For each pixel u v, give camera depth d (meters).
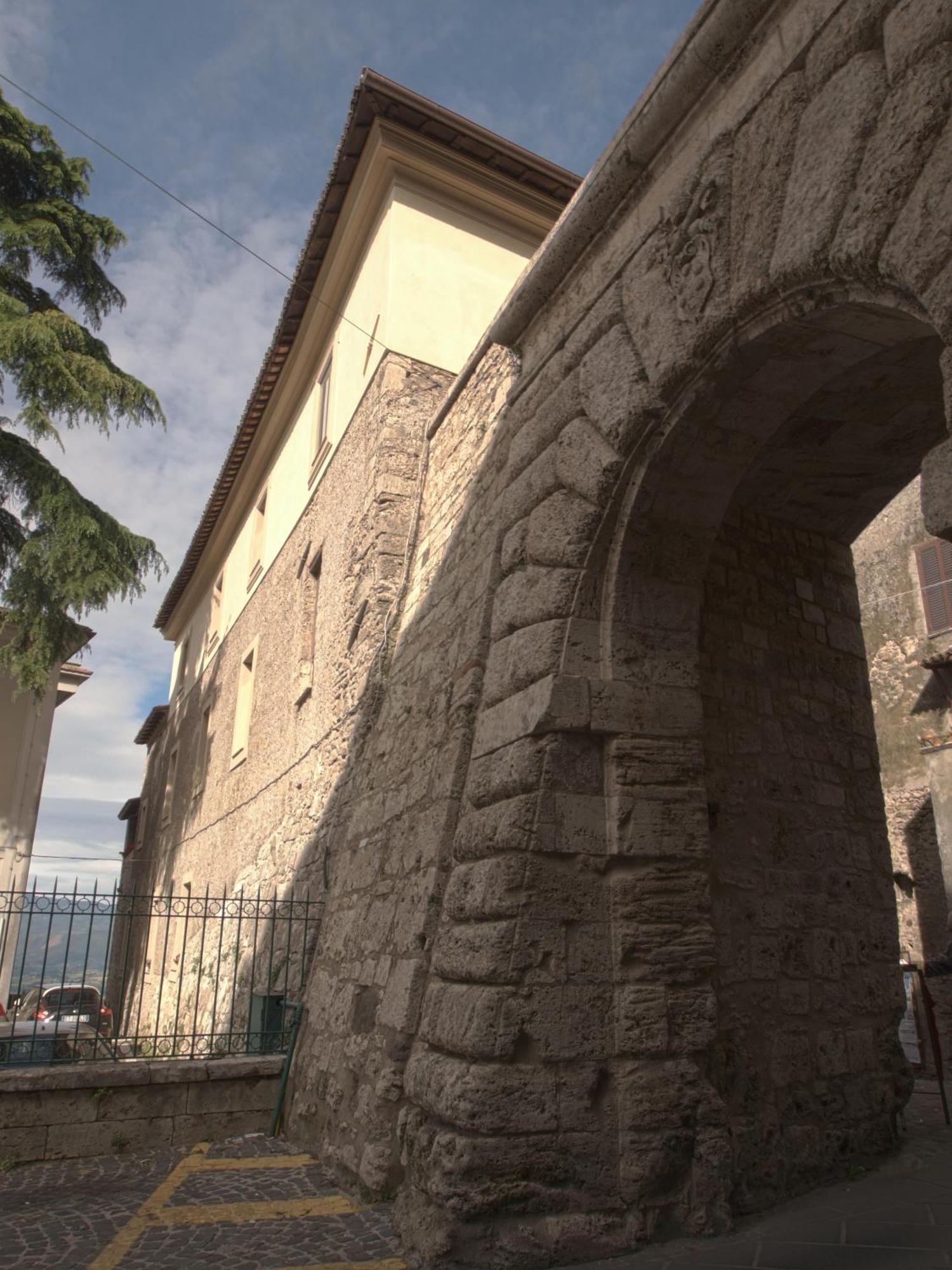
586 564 4.57
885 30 3.20
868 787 5.81
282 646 14.01
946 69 2.89
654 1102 3.84
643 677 4.48
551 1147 3.69
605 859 4.20
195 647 22.72
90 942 6.28
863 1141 4.75
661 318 4.27
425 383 10.31
